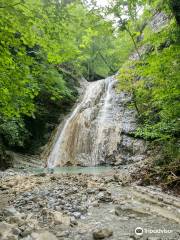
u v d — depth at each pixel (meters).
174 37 9.67
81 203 6.59
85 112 21.75
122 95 22.19
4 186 9.24
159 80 10.38
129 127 18.92
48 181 10.10
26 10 6.21
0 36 6.56
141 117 18.00
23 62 7.21
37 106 21.62
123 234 4.46
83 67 36.91
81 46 7.70
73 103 25.64
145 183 9.01
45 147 22.14
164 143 12.06
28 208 6.07
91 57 37.19
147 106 17.73
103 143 19.03
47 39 6.69
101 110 21.69
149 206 6.34
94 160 18.84
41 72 7.69
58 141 21.62
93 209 6.10
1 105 8.07
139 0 13.25
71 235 4.42
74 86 27.83
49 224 4.92
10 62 7.00
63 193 7.57
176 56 9.44
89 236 4.38
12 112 8.21
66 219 5.09
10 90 7.49
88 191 7.86
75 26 6.97
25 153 21.08
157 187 8.37
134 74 17.11
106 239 4.23
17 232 4.30
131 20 16.75
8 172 14.49
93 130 20.17
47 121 23.55
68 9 6.64
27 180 10.55
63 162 19.83
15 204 6.54
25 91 7.74
